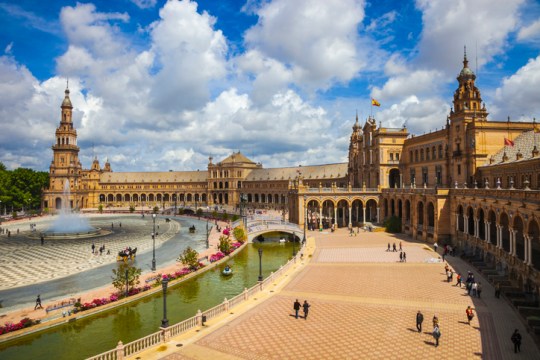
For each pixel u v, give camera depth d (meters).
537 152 58.69
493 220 67.69
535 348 30.05
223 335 32.94
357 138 129.50
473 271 54.69
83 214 174.12
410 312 38.50
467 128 80.75
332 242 82.06
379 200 107.81
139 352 29.66
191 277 59.03
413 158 105.19
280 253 80.06
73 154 195.50
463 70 84.69
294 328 34.47
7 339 35.94
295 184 116.62
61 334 38.34
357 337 32.47
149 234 107.00
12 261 70.38
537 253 51.25
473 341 31.48
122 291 49.28
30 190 183.38
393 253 68.81
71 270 62.94
